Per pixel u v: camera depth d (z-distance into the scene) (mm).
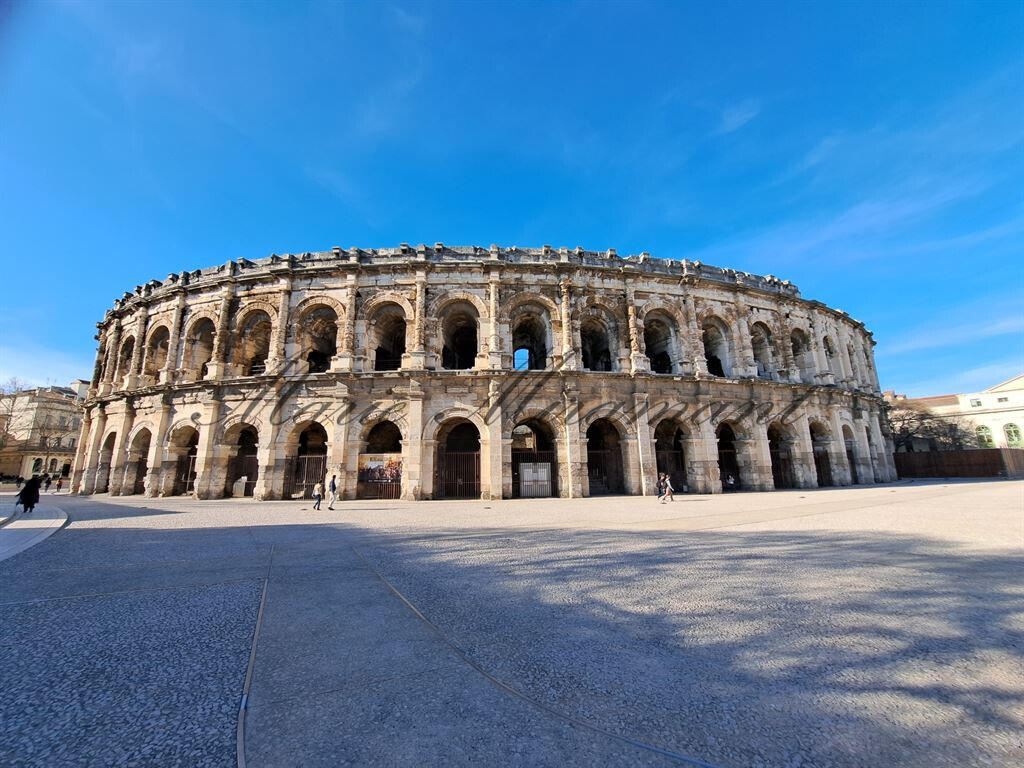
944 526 15422
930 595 8047
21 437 79812
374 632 6746
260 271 37000
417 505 27594
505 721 4359
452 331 41062
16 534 15711
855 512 20156
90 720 4441
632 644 6172
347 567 11008
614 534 15391
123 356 44312
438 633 6676
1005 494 26875
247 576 10203
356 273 35844
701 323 39719
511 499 31766
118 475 38219
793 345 46438
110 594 8859
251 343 38188
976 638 6137
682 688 4961
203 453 33750
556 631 6699
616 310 37531
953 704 4520
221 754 3895
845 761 3662
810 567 10305
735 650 5930
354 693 4930
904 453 58719
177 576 10234
